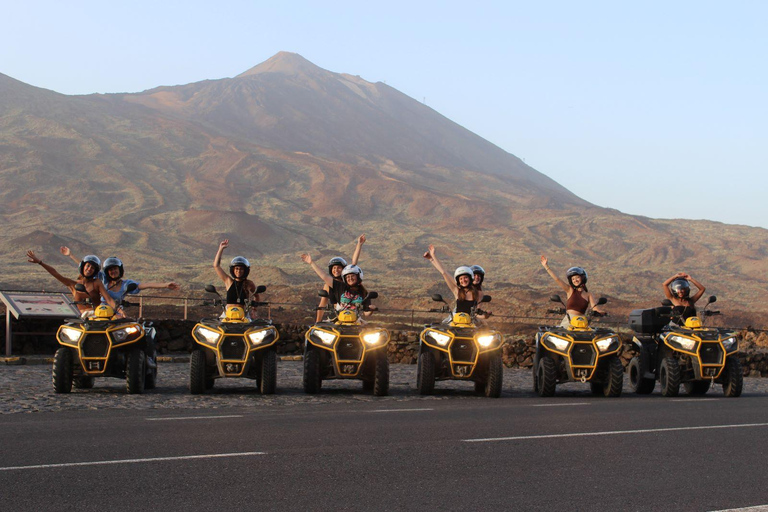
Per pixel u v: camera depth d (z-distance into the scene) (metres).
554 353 16.78
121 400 14.12
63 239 156.88
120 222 187.25
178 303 70.69
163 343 25.69
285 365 23.66
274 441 9.66
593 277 162.75
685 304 18.22
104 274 16.23
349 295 16.48
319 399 14.78
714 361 16.89
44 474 7.77
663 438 10.30
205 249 174.12
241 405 13.62
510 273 166.25
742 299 152.38
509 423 11.51
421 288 109.94
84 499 6.86
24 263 135.62
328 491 7.22
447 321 16.69
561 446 9.59
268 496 7.02
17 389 15.72
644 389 18.08
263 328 15.48
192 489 7.23
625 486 7.54
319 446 9.37
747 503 6.96
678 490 7.41
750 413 13.26
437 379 16.28
